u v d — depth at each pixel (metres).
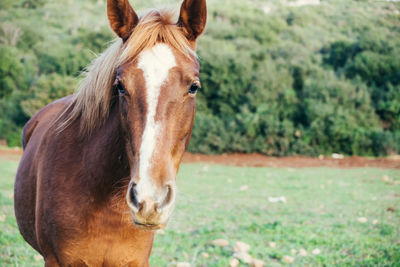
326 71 21.70
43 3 37.97
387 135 18.22
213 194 8.26
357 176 11.94
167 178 1.39
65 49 20.44
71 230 1.74
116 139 1.73
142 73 1.48
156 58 1.50
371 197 8.04
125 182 1.75
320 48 27.39
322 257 3.98
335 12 38.78
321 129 18.78
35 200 2.04
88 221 1.74
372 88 20.16
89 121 1.86
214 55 21.33
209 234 4.95
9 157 14.67
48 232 1.81
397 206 7.07
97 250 1.77
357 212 6.52
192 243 4.48
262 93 20.11
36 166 2.05
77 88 2.18
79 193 1.76
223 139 19.36
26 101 17.41
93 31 20.91
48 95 17.22
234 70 21.08
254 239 4.73
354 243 4.55
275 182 10.40
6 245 3.99
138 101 1.45
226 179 10.91
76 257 1.77
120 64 1.56
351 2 40.12
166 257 3.96
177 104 1.49
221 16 34.75
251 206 7.00
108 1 1.66
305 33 31.62
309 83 20.30
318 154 18.69
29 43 26.36
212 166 14.97
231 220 5.86
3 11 33.34
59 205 1.75
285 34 30.92
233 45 25.86
